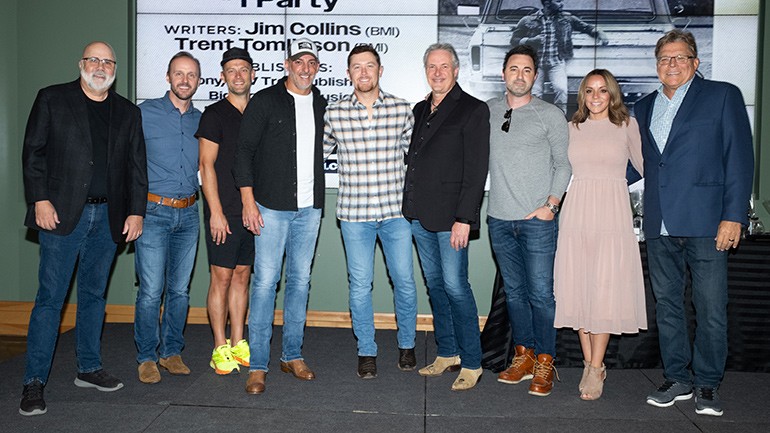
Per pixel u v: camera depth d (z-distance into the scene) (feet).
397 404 11.91
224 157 13.14
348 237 13.01
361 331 13.47
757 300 13.75
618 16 17.40
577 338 14.08
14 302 18.43
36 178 11.25
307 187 12.56
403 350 13.93
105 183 11.88
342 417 11.25
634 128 12.43
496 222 12.78
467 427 10.84
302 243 12.88
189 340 16.47
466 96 12.55
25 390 11.37
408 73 17.89
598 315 12.07
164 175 12.88
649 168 12.14
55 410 11.46
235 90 13.23
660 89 12.30
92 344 12.58
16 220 18.37
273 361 14.69
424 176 12.41
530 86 12.34
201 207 18.07
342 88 18.02
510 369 13.24
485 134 12.22
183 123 13.12
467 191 12.18
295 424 10.91
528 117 12.41
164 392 12.44
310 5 17.94
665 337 12.19
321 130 12.57
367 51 12.22
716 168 11.57
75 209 11.46
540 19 17.57
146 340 13.14
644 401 12.19
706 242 11.59
